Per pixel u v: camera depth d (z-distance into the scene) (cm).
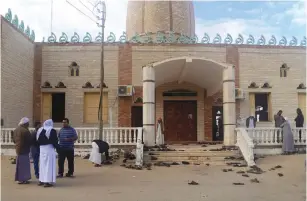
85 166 1445
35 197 905
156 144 1836
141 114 2191
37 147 1155
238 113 2220
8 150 1722
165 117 2300
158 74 1919
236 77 2228
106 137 1712
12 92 1883
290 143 1688
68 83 2178
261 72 2247
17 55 1944
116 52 2198
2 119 1769
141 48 2197
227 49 2236
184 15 2591
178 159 1575
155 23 2514
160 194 945
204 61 1762
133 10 2631
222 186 1070
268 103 2259
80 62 2186
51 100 2189
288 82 2256
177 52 2203
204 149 1678
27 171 1092
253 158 1493
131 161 1534
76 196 919
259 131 1730
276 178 1217
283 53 2269
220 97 2291
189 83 2302
